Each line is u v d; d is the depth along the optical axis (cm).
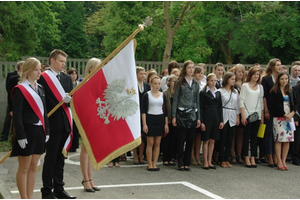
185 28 1947
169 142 823
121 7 2461
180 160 777
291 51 2289
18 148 481
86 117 543
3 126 1101
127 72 546
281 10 2152
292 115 818
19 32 2000
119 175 720
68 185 643
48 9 2808
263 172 782
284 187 672
